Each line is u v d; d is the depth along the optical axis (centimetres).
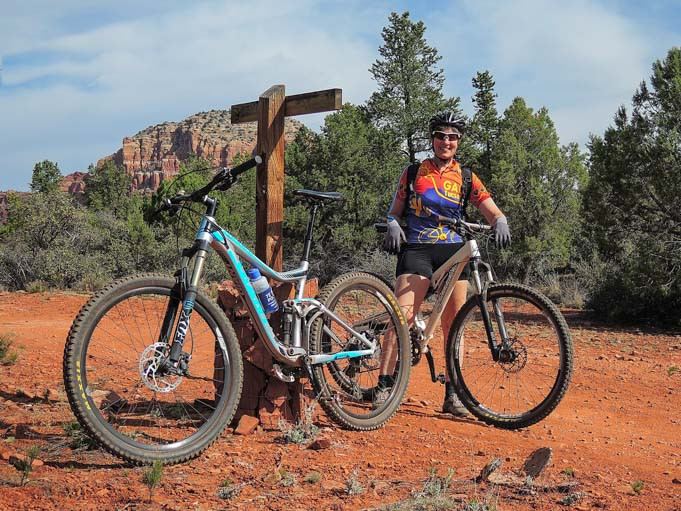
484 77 4031
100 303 349
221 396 388
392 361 486
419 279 507
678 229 1415
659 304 1362
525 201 2678
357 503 320
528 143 2897
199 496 323
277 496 325
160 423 430
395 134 4312
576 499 330
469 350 833
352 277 467
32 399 491
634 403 642
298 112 462
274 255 467
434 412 539
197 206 1772
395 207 520
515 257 2609
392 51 4506
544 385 684
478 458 408
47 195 2330
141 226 2709
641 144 1413
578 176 2753
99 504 308
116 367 620
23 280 1991
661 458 456
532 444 456
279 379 438
